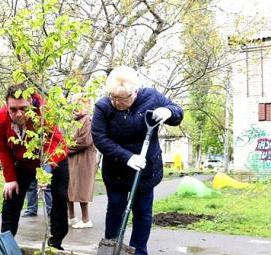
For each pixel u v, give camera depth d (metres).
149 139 4.13
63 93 3.74
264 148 20.09
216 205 9.65
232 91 19.86
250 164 20.19
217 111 30.50
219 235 6.75
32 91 3.65
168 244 6.14
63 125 3.59
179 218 7.94
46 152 3.74
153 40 10.65
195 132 33.47
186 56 11.56
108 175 4.49
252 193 9.55
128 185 4.45
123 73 4.20
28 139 4.17
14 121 4.14
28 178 4.56
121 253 3.76
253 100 20.22
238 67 15.69
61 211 4.59
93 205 9.94
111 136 4.38
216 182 14.26
